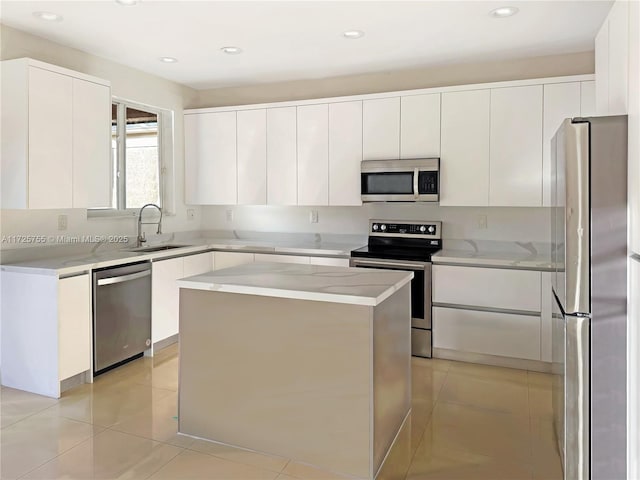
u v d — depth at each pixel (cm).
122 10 320
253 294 262
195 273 473
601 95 279
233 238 557
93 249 426
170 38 374
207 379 276
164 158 521
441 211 461
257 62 438
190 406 280
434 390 347
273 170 494
